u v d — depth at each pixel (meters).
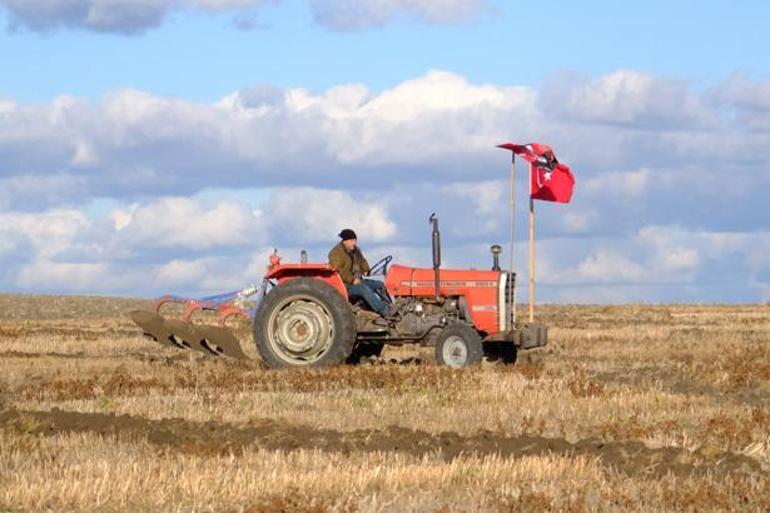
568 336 60.34
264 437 28.11
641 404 33.47
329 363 43.81
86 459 25.28
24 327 74.44
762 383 39.66
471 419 31.06
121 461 24.89
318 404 33.47
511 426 30.19
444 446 27.45
